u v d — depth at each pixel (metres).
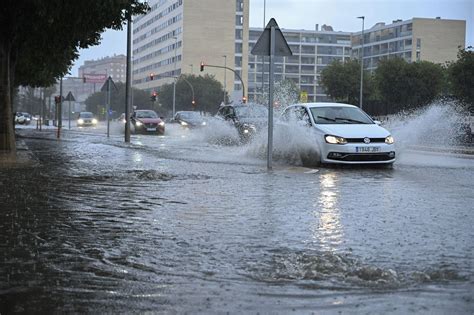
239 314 4.26
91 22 16.47
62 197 9.46
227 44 134.38
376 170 13.85
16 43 18.64
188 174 12.70
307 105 16.08
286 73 161.12
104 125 63.31
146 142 25.94
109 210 8.32
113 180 11.70
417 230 6.96
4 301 4.53
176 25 137.88
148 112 38.75
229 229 7.05
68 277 5.14
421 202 8.99
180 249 6.11
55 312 4.30
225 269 5.38
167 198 9.41
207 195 9.73
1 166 14.12
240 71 137.38
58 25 16.27
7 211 8.19
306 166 14.77
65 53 23.53
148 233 6.85
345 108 15.98
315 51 162.75
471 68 44.84
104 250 6.07
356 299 4.57
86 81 69.12
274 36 13.50
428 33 135.75
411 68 61.72
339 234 6.75
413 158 18.36
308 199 9.29
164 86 116.06
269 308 4.38
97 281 5.04
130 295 4.68
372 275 5.14
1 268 5.40
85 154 18.56
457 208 8.45
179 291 4.78
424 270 5.30
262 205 8.73
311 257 5.69
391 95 62.12
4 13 15.73
